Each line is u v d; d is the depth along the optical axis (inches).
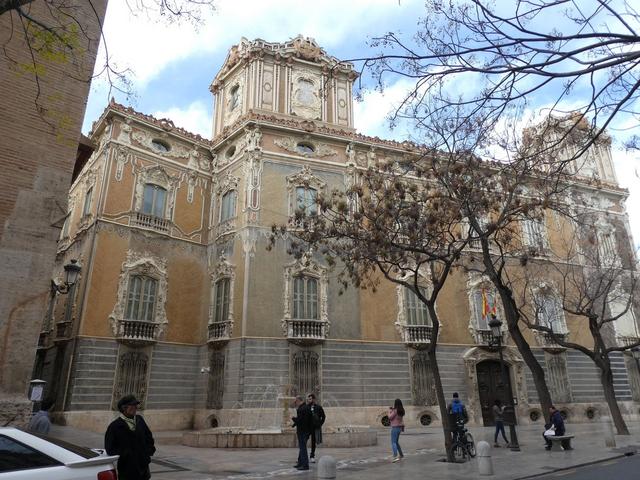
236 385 935.7
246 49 1233.4
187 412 1003.3
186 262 1096.2
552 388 1206.3
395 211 660.1
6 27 502.9
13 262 462.3
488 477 440.1
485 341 1144.2
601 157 1457.9
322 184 1123.9
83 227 1029.2
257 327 970.1
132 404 264.2
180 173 1145.4
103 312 945.5
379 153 1211.2
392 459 559.5
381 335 1068.5
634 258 1205.1
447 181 658.2
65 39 378.9
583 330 1280.8
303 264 1038.4
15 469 197.8
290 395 943.7
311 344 997.2
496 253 1206.3
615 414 855.7
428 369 1090.1
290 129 1129.4
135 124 1090.1
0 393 433.4
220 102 1318.9
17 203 475.5
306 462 490.0
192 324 1065.5
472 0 236.1
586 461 533.3
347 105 1262.3
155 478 434.3
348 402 992.2
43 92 514.3
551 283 1203.9
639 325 1346.0
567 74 230.5
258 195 1058.7
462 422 575.5
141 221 1041.5
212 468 496.4
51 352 999.6
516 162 370.0
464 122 342.3
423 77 274.1
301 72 1236.5
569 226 1305.4
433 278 635.5
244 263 1008.2
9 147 482.3
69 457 209.5
